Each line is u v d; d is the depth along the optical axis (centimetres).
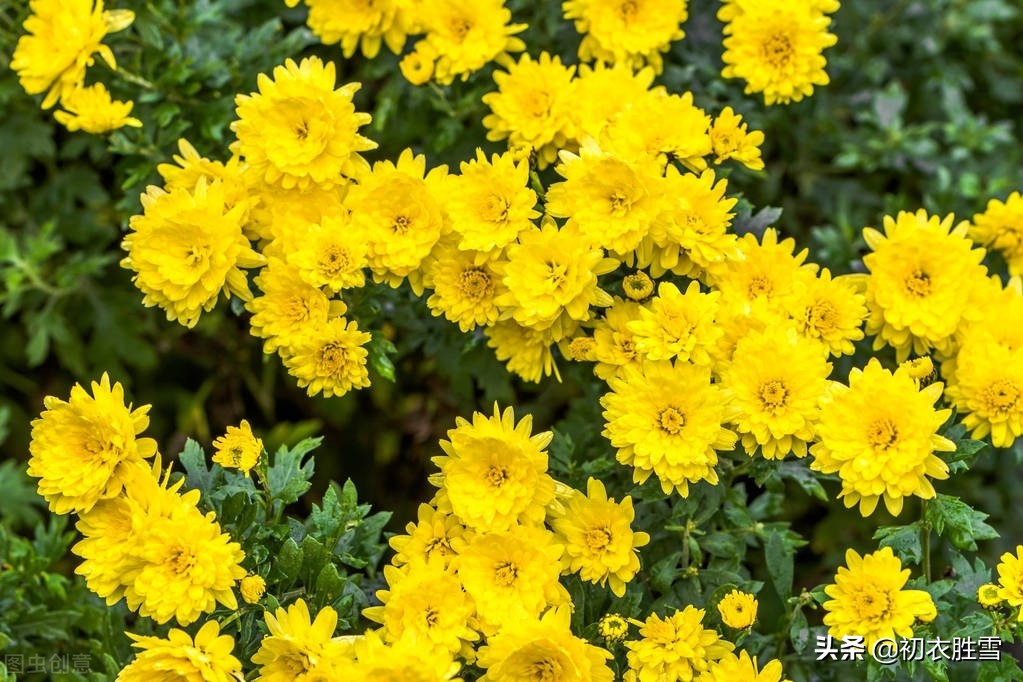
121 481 111
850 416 111
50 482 111
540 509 111
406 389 139
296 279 114
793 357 111
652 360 112
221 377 142
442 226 115
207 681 108
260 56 125
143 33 123
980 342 115
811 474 115
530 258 113
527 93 119
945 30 140
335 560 115
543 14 126
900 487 111
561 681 109
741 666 111
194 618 109
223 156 124
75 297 138
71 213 137
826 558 131
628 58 122
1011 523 131
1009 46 146
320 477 139
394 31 121
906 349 116
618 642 112
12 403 142
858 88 139
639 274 114
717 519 118
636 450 111
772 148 138
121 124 119
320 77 116
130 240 115
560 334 114
